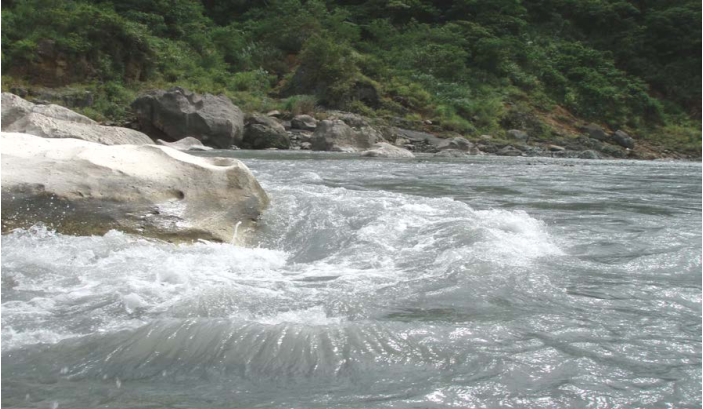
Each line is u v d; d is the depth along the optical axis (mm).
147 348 2465
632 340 2607
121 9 30172
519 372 2283
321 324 2736
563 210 6133
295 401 2061
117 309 2893
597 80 33125
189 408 2010
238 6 36156
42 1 25438
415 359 2387
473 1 36031
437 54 29984
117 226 4055
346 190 6496
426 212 5039
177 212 4266
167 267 3539
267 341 2512
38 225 3934
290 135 20016
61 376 2260
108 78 23297
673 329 2746
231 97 24016
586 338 2619
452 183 8688
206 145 18172
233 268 3676
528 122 28047
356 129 21906
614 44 38844
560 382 2211
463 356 2412
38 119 11031
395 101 25953
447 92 27719
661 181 10477
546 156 22734
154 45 26000
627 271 3717
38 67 22172
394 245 4145
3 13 23828
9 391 2133
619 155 26547
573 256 4078
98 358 2393
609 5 39812
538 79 32844
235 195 4625
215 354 2416
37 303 2957
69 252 3674
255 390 2150
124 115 20953
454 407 2025
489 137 24406
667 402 2082
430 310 2949
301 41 30734
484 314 2896
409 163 13000
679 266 3848
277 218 4676
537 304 3055
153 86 24219
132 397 2096
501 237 4312
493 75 31188
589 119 31516
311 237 4367
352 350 2449
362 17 36250
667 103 36469
